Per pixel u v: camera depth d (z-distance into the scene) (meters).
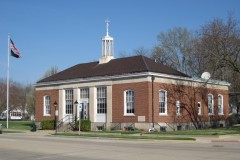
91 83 45.66
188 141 29.02
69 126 46.19
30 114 115.50
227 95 53.38
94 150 21.09
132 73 41.44
